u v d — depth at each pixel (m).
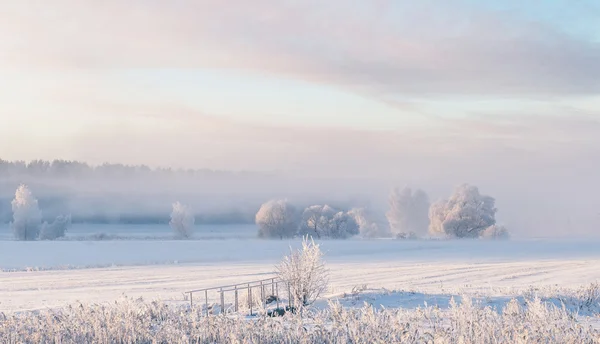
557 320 16.89
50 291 39.03
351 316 14.95
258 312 21.88
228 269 56.09
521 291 28.59
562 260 67.75
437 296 27.28
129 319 15.92
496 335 13.72
